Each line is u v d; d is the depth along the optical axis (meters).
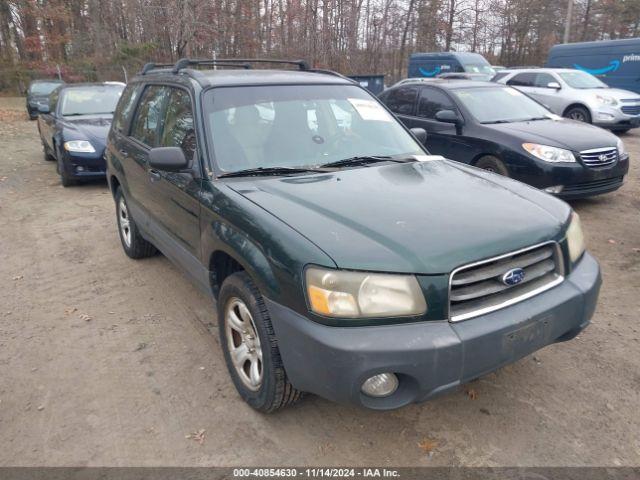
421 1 29.48
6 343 3.88
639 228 6.16
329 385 2.37
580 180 6.32
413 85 8.38
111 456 2.74
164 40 25.64
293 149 3.61
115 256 5.66
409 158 3.82
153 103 4.52
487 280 2.54
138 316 4.27
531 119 7.39
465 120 7.23
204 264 3.36
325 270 2.35
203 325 4.09
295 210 2.77
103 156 8.52
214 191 3.19
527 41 40.78
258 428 2.92
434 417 2.98
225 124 3.57
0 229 6.69
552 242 2.74
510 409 3.04
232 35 24.11
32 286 4.91
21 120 20.41
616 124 13.23
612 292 4.50
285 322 2.50
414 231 2.55
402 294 2.34
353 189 3.07
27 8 33.16
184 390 3.28
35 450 2.80
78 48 33.72
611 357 3.53
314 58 23.41
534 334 2.57
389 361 2.29
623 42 16.08
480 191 3.14
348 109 4.06
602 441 2.78
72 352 3.74
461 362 2.37
